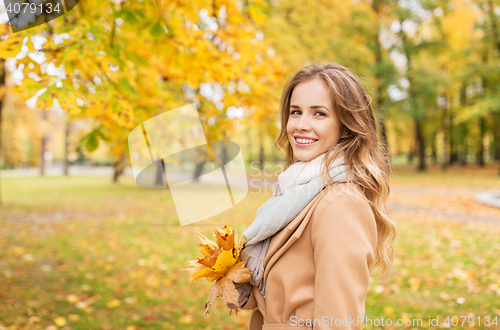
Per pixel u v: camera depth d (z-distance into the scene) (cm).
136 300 340
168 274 416
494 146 2603
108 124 220
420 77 1750
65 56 175
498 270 391
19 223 754
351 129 106
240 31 279
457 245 495
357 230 89
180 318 300
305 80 111
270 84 321
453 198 961
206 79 279
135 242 573
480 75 1681
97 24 214
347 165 104
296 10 998
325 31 1129
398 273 388
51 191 1457
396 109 1727
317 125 106
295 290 97
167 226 692
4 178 2461
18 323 289
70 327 286
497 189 1162
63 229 688
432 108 2056
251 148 1239
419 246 493
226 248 110
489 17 1602
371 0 1827
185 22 256
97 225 723
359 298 85
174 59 254
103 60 197
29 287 372
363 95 114
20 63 188
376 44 1758
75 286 377
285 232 100
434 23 1727
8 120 2338
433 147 3053
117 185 1736
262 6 285
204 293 359
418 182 1421
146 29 231
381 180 105
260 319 120
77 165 4675
